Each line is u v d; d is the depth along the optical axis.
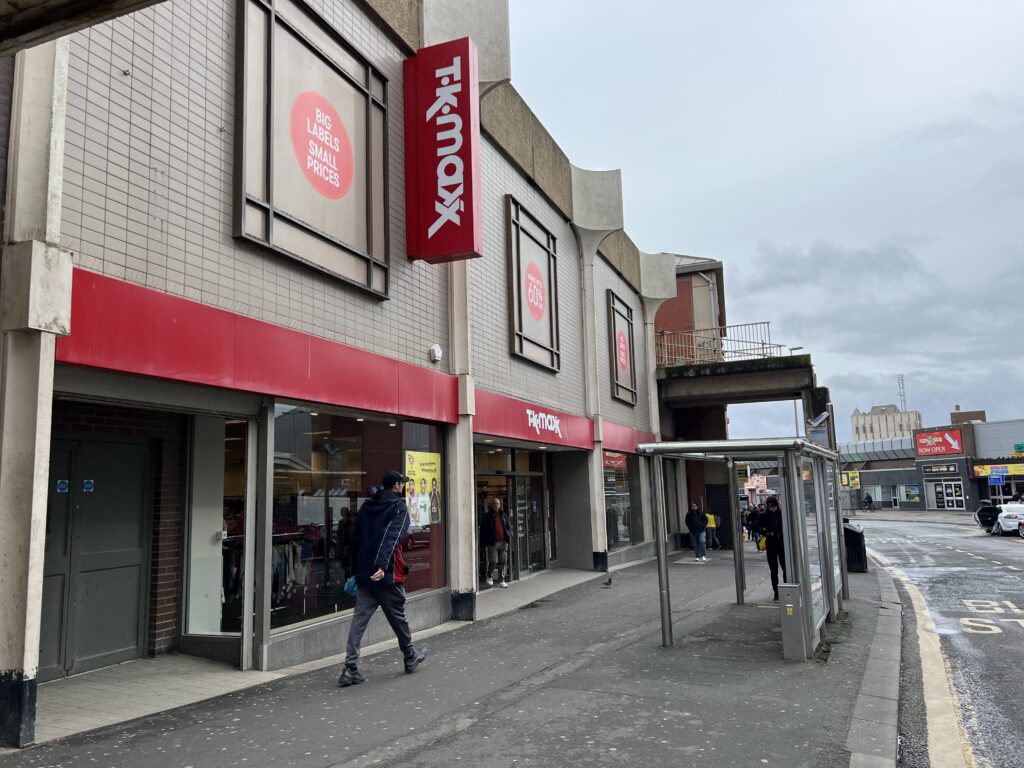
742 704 5.57
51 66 5.02
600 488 17.25
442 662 7.35
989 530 32.47
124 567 7.11
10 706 4.68
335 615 8.15
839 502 11.26
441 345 10.70
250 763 4.43
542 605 11.68
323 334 8.03
